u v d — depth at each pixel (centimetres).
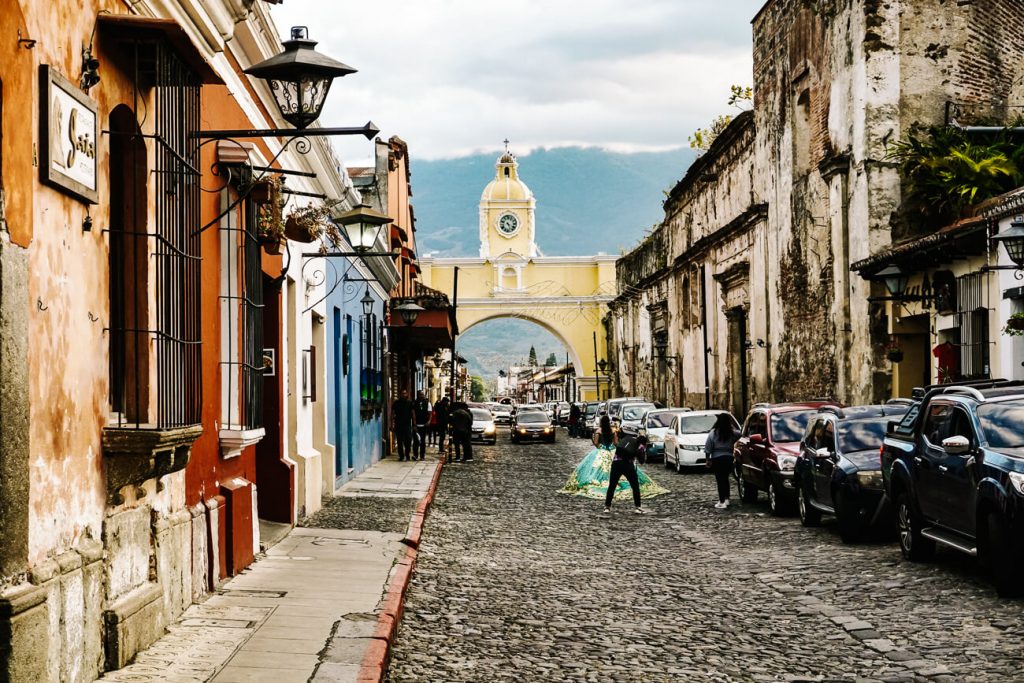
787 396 3061
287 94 813
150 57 692
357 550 1247
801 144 2945
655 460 3153
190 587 859
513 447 4219
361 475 2511
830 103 2656
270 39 1179
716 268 4016
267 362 1298
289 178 1540
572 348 8012
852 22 2486
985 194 2186
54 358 567
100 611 635
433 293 4012
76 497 600
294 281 1552
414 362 4797
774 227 3169
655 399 5497
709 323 4144
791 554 1326
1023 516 919
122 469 653
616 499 2069
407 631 872
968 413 1063
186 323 787
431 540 1452
